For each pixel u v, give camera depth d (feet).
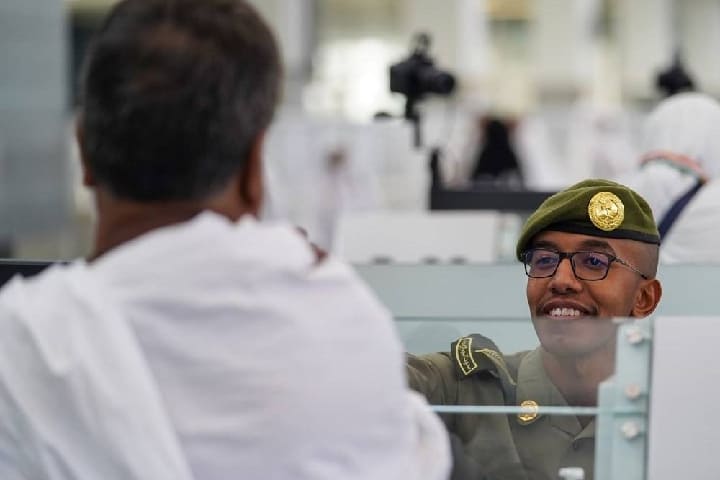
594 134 66.18
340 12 88.74
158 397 6.42
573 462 8.74
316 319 6.61
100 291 6.49
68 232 43.32
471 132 62.39
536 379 8.75
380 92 88.58
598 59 99.60
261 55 6.71
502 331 8.92
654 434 8.71
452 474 8.70
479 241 23.36
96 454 6.35
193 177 6.62
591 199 10.82
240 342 6.48
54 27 43.11
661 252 17.52
